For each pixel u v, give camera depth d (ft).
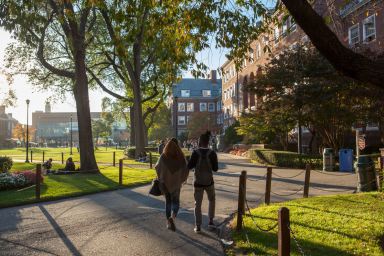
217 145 197.47
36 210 37.19
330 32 19.11
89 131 76.38
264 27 33.96
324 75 74.13
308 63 75.20
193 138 267.59
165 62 33.35
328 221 27.84
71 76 79.92
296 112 81.87
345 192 45.83
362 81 19.53
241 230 26.63
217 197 43.57
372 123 83.30
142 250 23.73
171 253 23.08
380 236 24.25
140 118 114.21
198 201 27.84
